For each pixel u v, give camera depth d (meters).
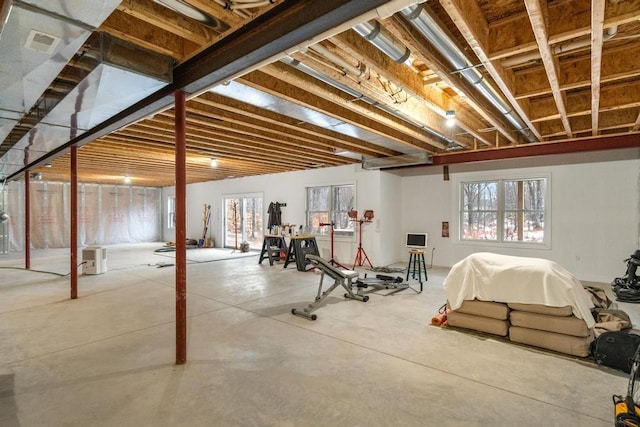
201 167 8.77
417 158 6.52
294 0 1.94
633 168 5.83
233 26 2.19
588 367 2.85
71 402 2.31
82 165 8.15
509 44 2.56
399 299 4.94
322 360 2.96
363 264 7.90
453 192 7.72
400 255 8.50
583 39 2.70
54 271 7.18
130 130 4.73
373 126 4.82
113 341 3.37
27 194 7.49
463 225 7.74
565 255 6.43
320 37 2.02
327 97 3.45
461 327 3.71
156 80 2.56
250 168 8.95
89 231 12.48
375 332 3.63
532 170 6.76
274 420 2.12
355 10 1.75
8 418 2.13
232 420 2.12
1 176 8.37
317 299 4.49
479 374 2.73
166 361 2.93
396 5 1.70
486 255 3.74
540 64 3.29
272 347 3.23
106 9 1.63
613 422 2.11
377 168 7.38
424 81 3.59
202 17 2.09
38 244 11.31
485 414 2.20
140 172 9.52
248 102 3.52
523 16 2.50
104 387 2.50
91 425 2.07
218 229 11.81
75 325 3.82
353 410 2.23
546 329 3.17
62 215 11.80
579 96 4.01
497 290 3.46
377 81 3.42
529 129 4.89
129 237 13.52
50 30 1.76
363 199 7.92
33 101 2.69
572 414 2.20
